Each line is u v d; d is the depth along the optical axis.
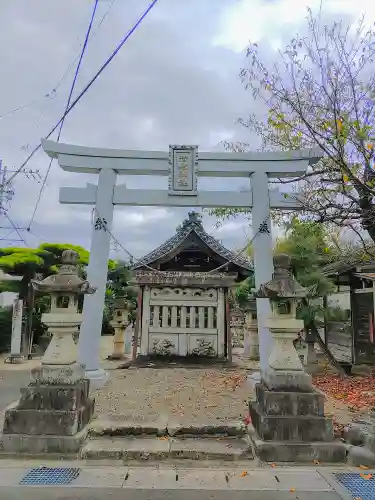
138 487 4.88
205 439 6.27
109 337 26.55
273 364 6.27
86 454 5.69
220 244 14.91
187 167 11.04
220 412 7.61
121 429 6.34
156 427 6.40
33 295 16.69
